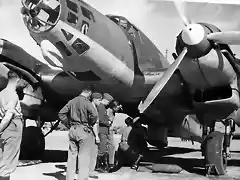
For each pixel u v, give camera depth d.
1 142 4.37
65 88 7.76
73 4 6.32
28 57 7.84
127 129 7.91
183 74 6.85
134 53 7.48
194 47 6.26
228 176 6.90
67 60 6.65
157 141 10.06
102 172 7.05
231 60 6.46
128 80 7.32
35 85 7.93
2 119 4.23
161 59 8.72
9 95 4.35
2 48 7.41
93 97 6.88
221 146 6.98
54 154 10.21
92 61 6.64
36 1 5.99
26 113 8.23
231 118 7.23
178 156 11.52
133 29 7.91
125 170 7.44
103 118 6.91
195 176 6.84
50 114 8.55
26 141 8.51
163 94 7.52
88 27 6.48
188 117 10.18
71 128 5.25
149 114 8.73
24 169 7.21
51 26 6.07
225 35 6.13
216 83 6.84
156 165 7.28
